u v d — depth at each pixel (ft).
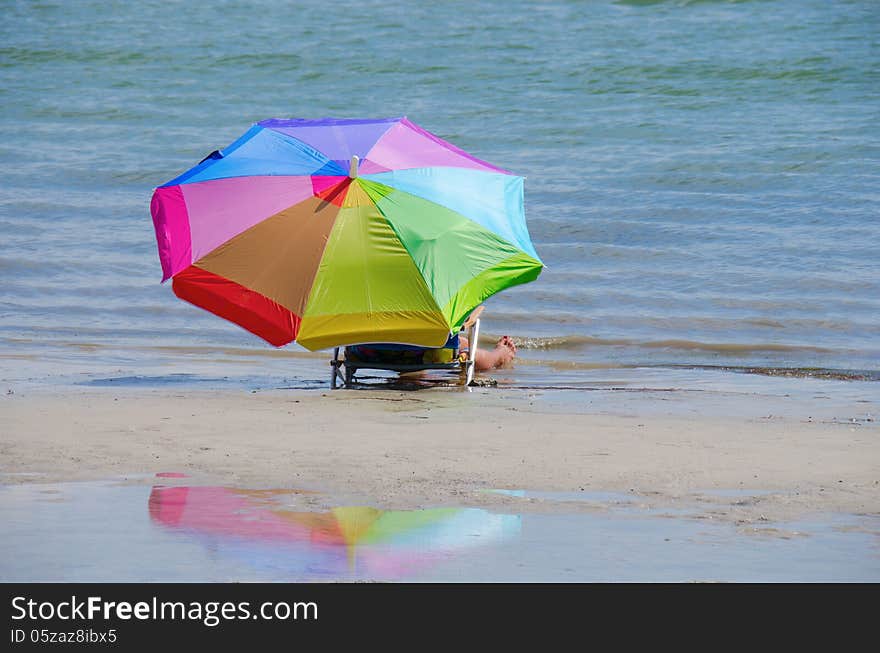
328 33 215.51
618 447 45.06
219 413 51.49
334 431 47.65
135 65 199.41
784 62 185.68
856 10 218.18
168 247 58.44
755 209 118.01
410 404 56.03
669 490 38.09
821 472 40.93
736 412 55.31
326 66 194.90
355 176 58.75
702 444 45.88
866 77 178.81
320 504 35.76
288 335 58.08
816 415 54.49
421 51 201.57
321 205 58.39
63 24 225.56
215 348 78.38
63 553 30.48
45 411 51.16
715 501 36.76
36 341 78.79
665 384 66.54
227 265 57.88
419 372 69.00
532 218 114.83
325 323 58.18
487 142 149.89
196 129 162.50
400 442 45.50
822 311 87.81
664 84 177.99
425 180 60.34
